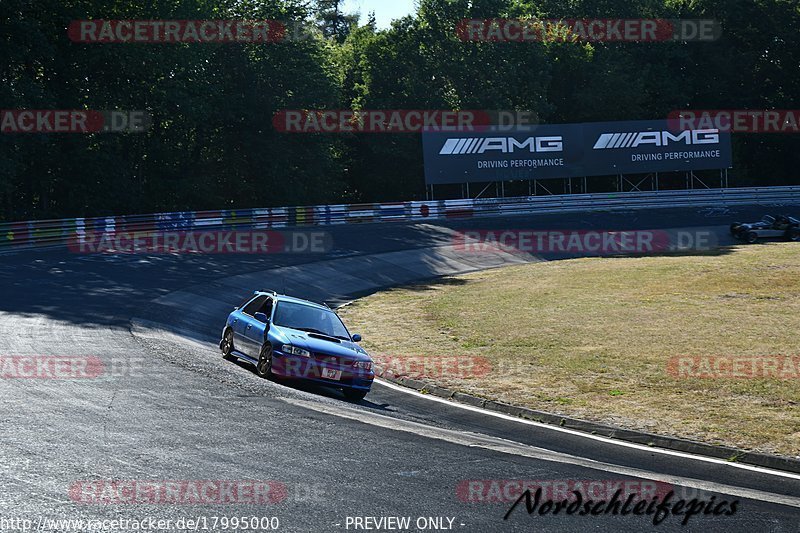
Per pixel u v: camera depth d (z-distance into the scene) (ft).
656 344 177.78
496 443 96.32
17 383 101.81
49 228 324.80
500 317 220.02
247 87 505.66
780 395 132.36
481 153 485.15
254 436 85.61
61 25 419.54
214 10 496.23
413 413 119.14
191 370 122.11
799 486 86.22
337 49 642.63
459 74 559.38
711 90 640.99
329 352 123.03
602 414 119.85
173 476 70.54
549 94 602.85
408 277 322.75
